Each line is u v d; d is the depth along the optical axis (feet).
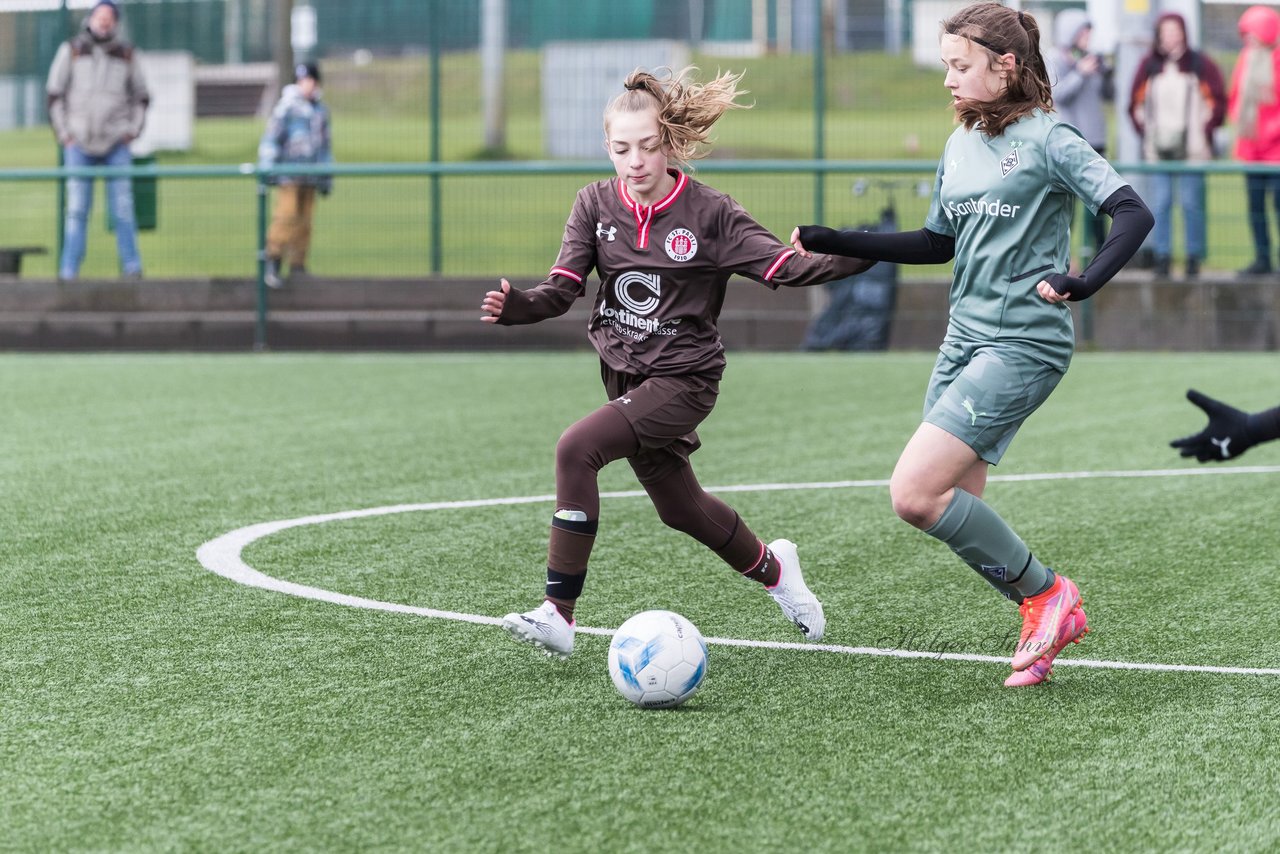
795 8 139.23
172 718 29.50
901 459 31.86
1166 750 27.63
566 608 32.68
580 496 32.35
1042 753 27.45
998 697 31.04
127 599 39.34
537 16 141.79
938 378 33.01
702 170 109.09
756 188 112.16
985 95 31.60
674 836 23.65
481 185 115.96
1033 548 46.34
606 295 33.78
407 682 31.99
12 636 35.68
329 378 92.48
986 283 31.96
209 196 116.16
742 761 27.04
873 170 107.96
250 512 51.37
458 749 27.68
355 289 109.60
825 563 44.09
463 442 67.56
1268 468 60.03
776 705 30.48
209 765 26.86
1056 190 31.45
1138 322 105.09
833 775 26.32
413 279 109.29
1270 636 35.91
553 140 142.10
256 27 150.00
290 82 138.72
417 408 79.15
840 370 95.09
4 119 135.54
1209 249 107.65
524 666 33.27
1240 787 25.75
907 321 105.09
